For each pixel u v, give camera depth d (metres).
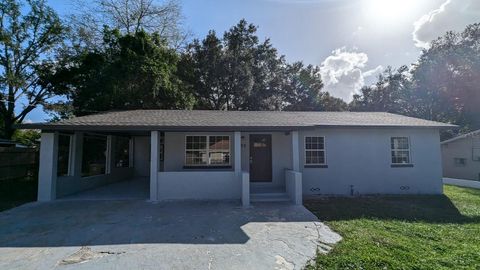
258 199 9.07
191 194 9.20
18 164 16.00
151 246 4.93
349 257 4.42
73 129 8.54
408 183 10.88
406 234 5.68
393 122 10.96
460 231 5.93
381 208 8.12
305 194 10.56
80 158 10.78
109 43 20.62
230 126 8.95
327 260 4.32
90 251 4.68
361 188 10.73
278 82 30.03
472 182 13.46
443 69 27.81
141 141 16.38
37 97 21.42
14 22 20.09
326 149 10.77
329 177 10.69
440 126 10.62
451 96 27.39
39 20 20.73
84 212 7.39
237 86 26.77
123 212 7.39
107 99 17.61
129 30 23.34
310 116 12.11
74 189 10.33
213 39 27.09
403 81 34.44
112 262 4.25
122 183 13.28
